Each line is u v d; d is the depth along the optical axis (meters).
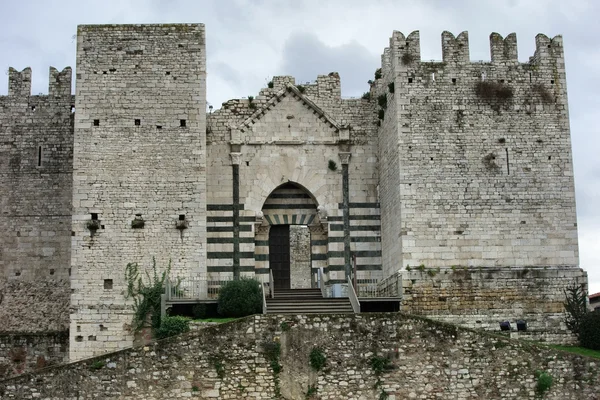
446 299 52.06
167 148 54.69
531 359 43.97
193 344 43.50
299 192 59.16
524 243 53.31
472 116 54.50
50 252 58.97
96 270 52.84
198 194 54.25
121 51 55.72
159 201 54.00
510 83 55.25
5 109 60.69
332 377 43.66
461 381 43.72
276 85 59.62
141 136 54.72
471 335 44.25
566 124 55.00
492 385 43.66
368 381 43.69
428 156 53.78
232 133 58.47
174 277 53.12
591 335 50.28
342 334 44.16
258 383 43.38
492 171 53.94
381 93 59.19
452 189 53.50
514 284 52.56
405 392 43.59
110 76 55.31
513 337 51.75
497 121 54.59
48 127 60.56
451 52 55.34
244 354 43.66
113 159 54.31
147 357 43.12
